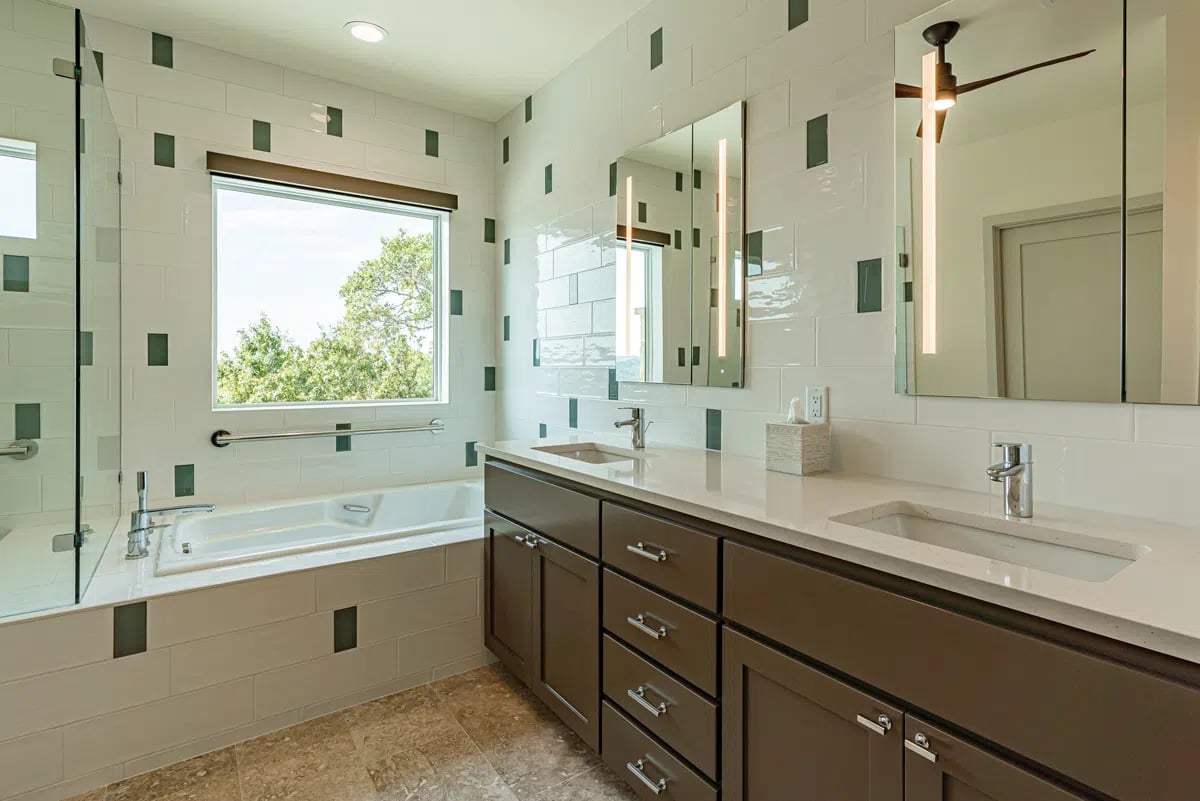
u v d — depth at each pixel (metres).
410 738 1.90
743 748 1.21
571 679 1.78
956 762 0.85
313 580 2.00
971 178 1.37
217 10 2.33
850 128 1.62
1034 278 1.28
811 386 1.75
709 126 2.04
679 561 1.35
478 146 3.35
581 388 2.71
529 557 2.00
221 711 1.85
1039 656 0.76
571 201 2.75
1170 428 1.12
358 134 2.96
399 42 2.56
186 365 2.59
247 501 2.74
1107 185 1.17
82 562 1.76
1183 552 0.93
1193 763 0.64
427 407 3.22
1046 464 1.28
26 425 1.73
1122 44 1.15
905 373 1.51
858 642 0.98
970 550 1.20
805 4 1.73
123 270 2.44
